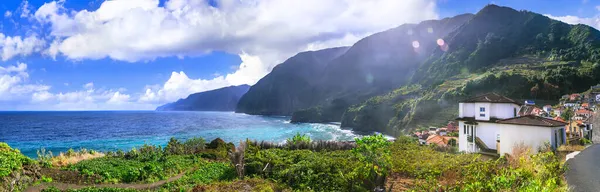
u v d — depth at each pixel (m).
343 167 17.00
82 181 17.64
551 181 11.05
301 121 190.38
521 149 19.83
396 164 18.67
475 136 33.19
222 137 93.31
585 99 88.31
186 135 98.00
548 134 25.81
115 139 85.12
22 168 16.77
